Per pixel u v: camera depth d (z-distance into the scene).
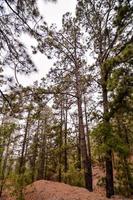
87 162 12.73
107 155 9.60
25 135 19.06
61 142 18.84
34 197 11.98
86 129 19.09
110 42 12.29
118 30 8.88
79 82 14.84
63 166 19.86
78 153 20.00
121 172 16.11
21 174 13.17
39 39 5.96
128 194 13.66
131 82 8.04
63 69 15.17
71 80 15.24
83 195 10.27
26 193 13.00
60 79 14.94
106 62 8.44
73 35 15.67
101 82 11.84
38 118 12.70
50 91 12.77
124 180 15.00
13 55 5.79
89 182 12.23
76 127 18.80
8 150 18.17
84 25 14.36
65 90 14.63
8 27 5.45
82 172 15.26
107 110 10.93
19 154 19.45
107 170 10.77
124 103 8.98
